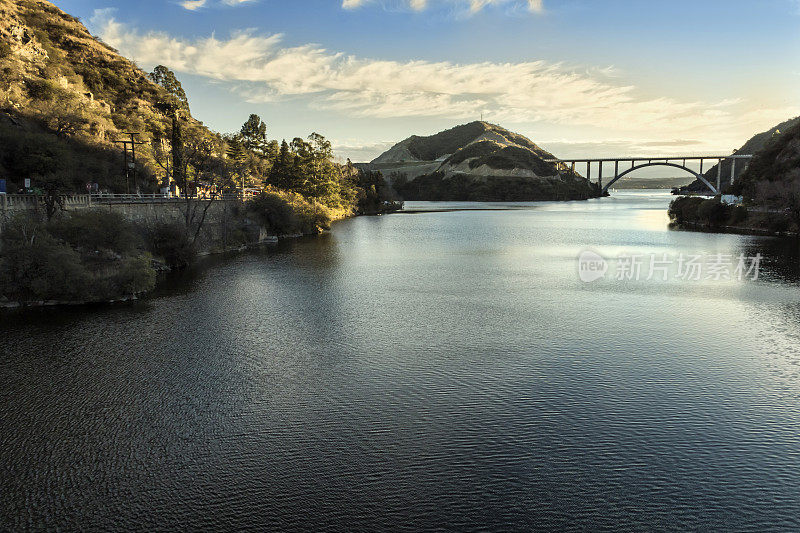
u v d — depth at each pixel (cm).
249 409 2402
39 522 1638
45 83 10000
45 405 2412
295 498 1762
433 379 2756
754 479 1867
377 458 2005
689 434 2177
